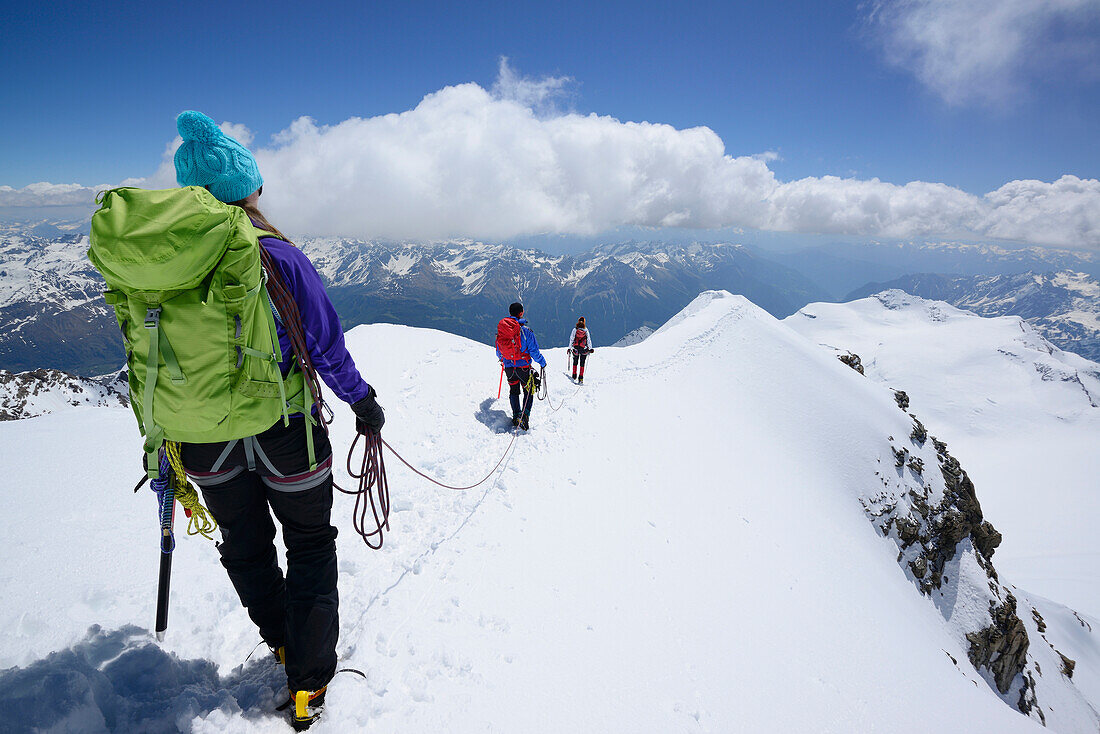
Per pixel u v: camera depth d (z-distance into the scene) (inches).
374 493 259.0
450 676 162.7
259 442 92.7
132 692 114.0
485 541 256.7
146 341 78.2
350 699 130.2
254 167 96.1
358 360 505.4
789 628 364.2
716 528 468.1
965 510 1373.0
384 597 190.4
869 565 759.1
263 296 85.4
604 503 384.8
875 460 1166.3
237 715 113.0
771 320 1631.4
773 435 994.1
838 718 286.4
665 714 201.9
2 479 204.7
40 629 126.3
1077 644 2089.1
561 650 206.2
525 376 434.9
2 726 89.7
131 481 219.3
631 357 1009.5
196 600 153.9
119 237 70.4
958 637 1197.7
